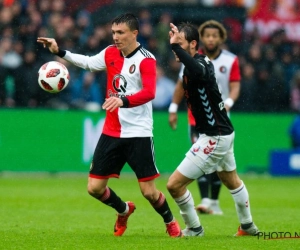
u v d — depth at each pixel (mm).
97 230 31109
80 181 58781
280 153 65438
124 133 27406
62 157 63000
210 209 39094
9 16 66000
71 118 63031
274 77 69312
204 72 26312
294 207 43250
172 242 26297
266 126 65625
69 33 66812
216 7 72188
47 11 67625
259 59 70000
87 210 40344
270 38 73000
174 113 38750
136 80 27328
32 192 50375
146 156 27422
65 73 28562
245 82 67812
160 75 67000
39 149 62688
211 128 26953
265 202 46219
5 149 62250
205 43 39562
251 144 65562
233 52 70438
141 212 39500
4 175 63250
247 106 67750
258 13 73375
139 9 70875
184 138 63750
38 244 26000
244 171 65688
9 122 62312
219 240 26828
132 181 60031
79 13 69312
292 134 65500
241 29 71750
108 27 68938
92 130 63125
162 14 70750
